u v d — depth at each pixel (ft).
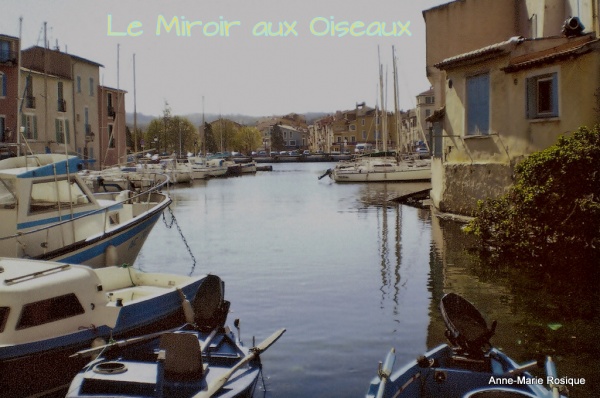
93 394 24.77
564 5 75.77
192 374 25.58
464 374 23.95
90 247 43.78
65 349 29.14
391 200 118.11
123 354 27.99
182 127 333.21
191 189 168.45
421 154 238.48
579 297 41.86
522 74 63.67
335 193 142.72
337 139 469.16
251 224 87.66
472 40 97.45
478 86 69.92
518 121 64.44
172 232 80.94
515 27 96.12
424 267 53.21
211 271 55.06
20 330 28.53
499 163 67.51
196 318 31.35
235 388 25.05
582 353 31.68
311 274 52.60
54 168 44.42
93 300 31.27
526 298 42.06
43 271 30.71
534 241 50.57
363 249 63.82
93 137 186.91
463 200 74.49
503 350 32.32
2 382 27.71
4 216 41.91
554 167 48.83
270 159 403.54
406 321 38.24
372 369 30.66
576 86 58.13
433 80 99.35
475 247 60.70
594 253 47.93
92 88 188.75
